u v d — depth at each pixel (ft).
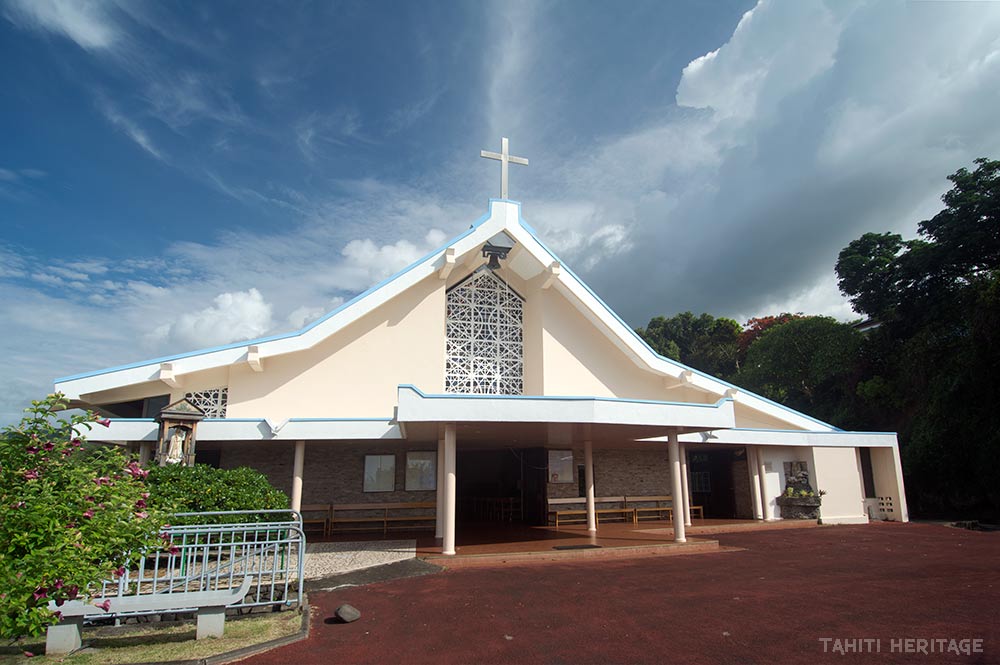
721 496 69.31
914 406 85.66
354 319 50.65
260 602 24.40
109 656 18.88
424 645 20.34
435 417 37.37
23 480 16.97
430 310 55.31
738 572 33.24
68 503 16.99
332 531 51.65
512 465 66.80
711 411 42.60
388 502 53.93
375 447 55.01
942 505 78.48
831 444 64.54
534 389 57.72
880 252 97.96
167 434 42.22
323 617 24.04
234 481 36.40
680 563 36.55
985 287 70.95
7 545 15.76
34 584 15.56
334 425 46.60
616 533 50.60
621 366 60.85
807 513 62.44
